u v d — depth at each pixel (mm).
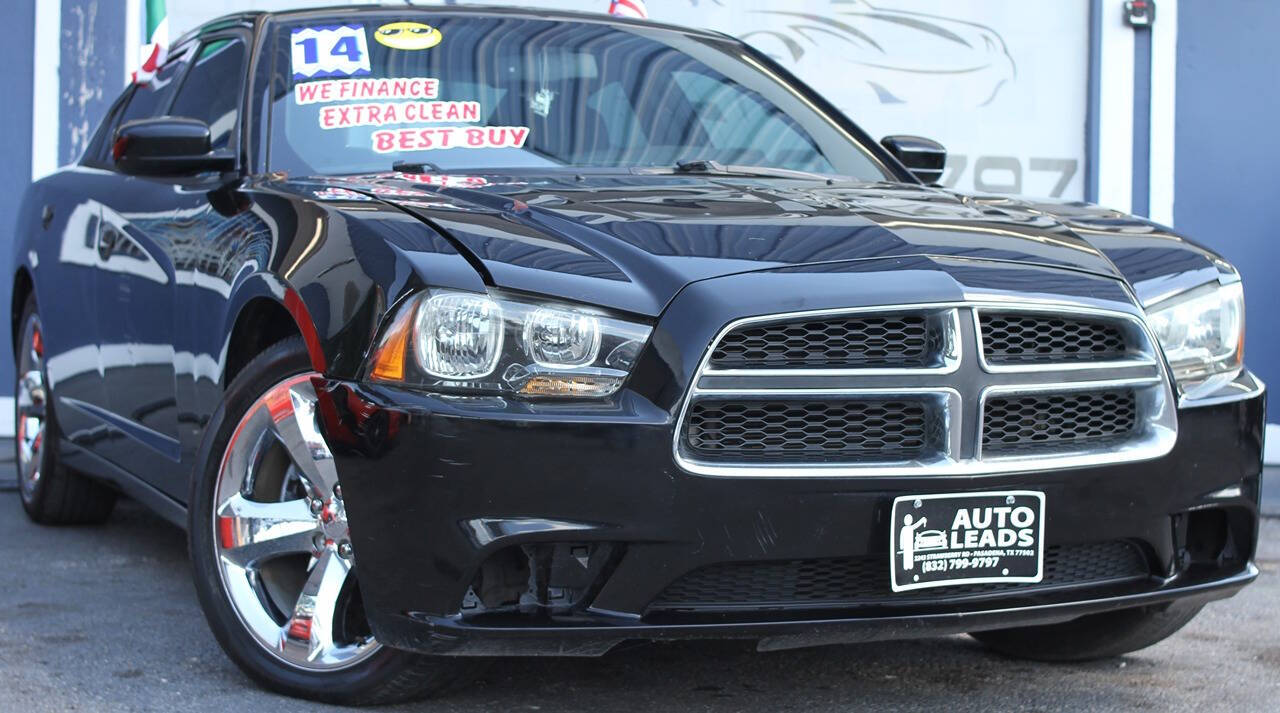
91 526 5160
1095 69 7602
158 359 3775
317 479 3000
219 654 3387
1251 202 7613
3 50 7062
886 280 2717
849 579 2727
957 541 2709
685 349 2594
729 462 2596
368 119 3791
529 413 2555
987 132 7711
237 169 3699
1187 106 7602
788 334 2654
